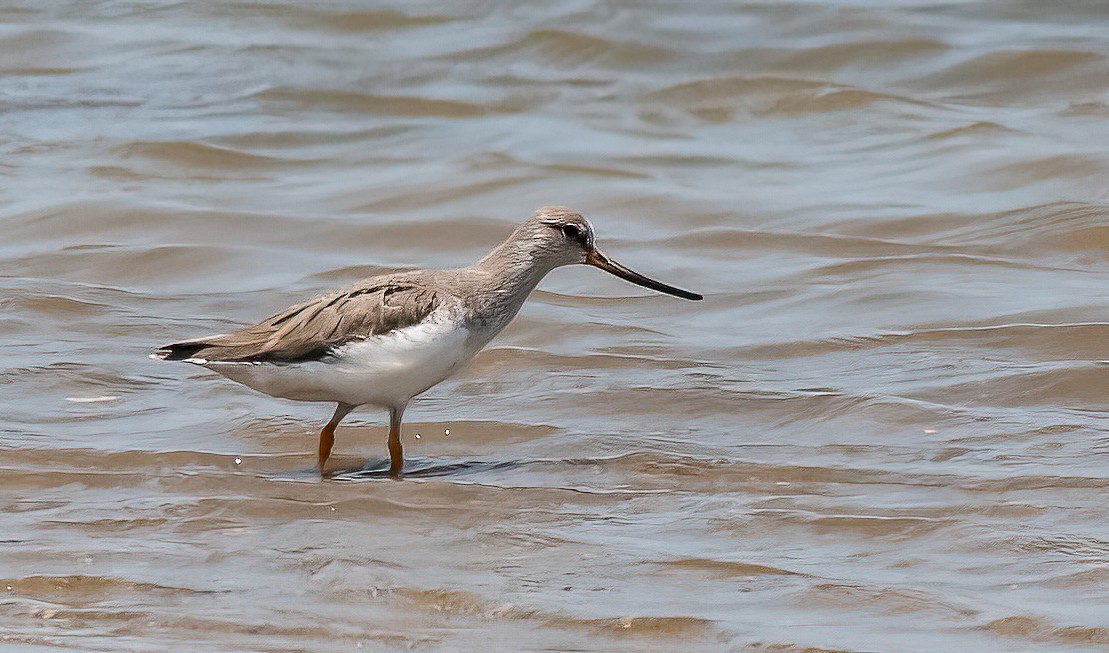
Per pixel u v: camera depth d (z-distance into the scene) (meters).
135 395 14.02
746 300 16.83
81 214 19.50
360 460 12.66
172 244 18.52
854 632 9.23
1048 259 17.81
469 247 18.80
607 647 9.13
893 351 14.99
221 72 26.31
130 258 18.06
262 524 11.11
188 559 10.44
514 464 12.52
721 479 12.02
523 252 12.30
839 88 24.47
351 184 21.03
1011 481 11.67
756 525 10.92
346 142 23.08
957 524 10.77
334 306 11.86
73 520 11.15
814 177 21.23
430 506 11.47
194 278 17.69
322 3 29.47
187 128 23.53
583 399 13.97
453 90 25.44
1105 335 14.95
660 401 13.88
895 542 10.58
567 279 17.69
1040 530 10.67
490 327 12.17
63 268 17.84
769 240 18.78
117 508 11.38
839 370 14.57
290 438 13.11
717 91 24.88
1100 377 13.88
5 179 21.02
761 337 15.59
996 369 14.26
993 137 22.12
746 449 12.69
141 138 22.83
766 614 9.49
